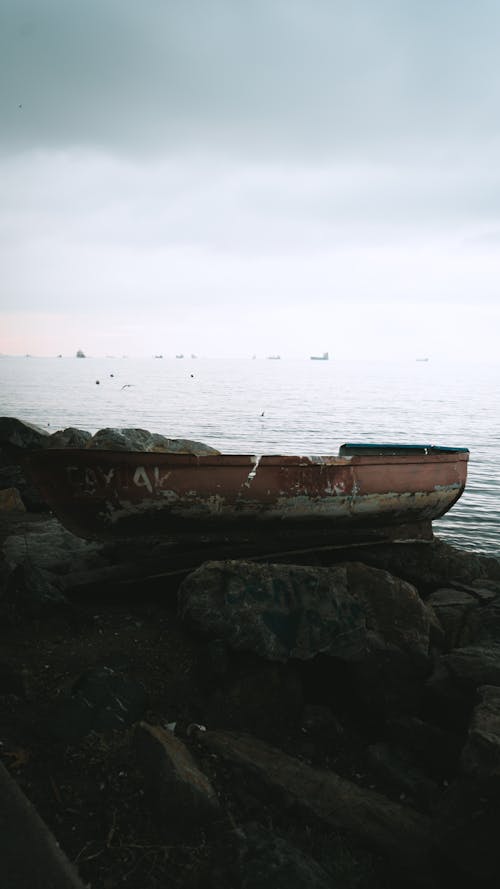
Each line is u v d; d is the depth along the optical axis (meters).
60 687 4.19
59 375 172.62
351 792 3.73
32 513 9.50
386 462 7.50
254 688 4.60
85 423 45.50
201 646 4.98
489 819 3.06
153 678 4.55
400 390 128.38
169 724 4.09
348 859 3.26
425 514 8.08
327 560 7.13
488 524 19.80
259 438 39.56
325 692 5.11
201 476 6.37
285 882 2.84
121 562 6.41
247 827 3.22
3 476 10.30
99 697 4.00
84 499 6.07
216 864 2.96
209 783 3.45
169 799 3.17
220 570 5.03
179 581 6.08
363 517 7.46
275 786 3.64
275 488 6.75
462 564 7.45
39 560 6.58
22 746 3.56
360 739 4.75
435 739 4.54
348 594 5.14
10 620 4.91
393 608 5.43
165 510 6.30
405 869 3.28
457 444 41.66
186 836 3.12
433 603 6.35
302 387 128.12
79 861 2.84
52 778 3.33
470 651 5.00
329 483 7.08
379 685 4.95
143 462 6.11
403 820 3.55
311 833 3.43
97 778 3.38
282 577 5.04
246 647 4.66
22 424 11.04
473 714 3.62
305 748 4.38
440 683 4.85
